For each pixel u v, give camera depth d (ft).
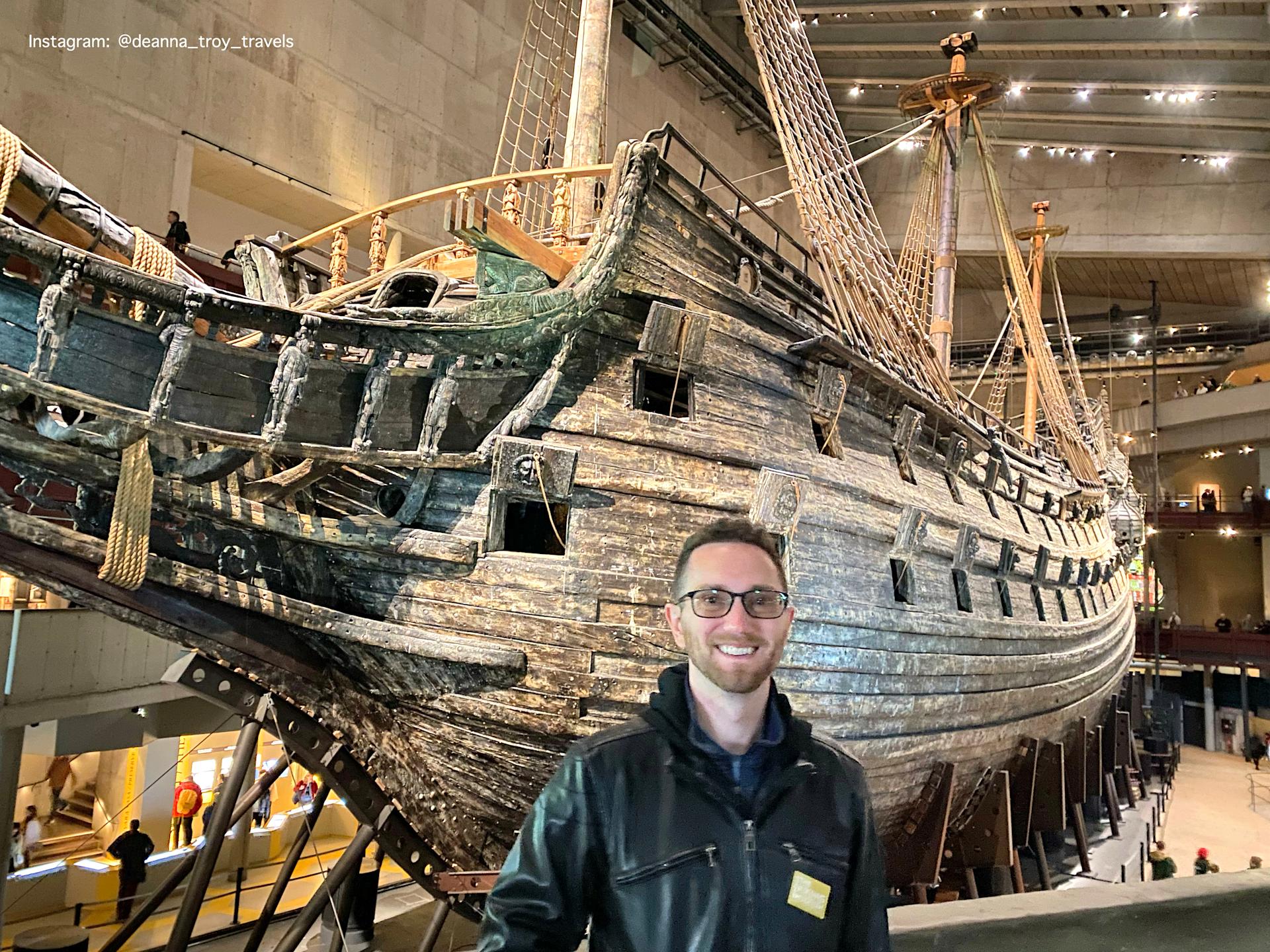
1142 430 94.02
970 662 24.68
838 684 18.95
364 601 15.71
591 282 15.55
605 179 29.04
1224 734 83.10
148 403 13.29
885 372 22.79
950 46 52.06
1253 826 51.62
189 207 42.47
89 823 28.35
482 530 15.44
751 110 81.97
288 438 14.24
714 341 18.24
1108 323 102.32
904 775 22.90
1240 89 64.23
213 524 14.48
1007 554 29.66
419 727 15.89
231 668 14.53
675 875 4.82
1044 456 41.70
